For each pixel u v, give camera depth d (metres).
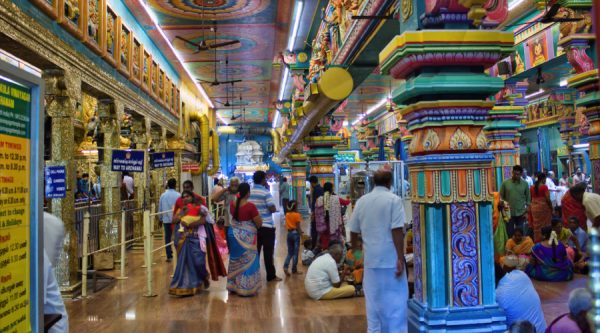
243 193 6.38
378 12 5.66
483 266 4.10
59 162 6.70
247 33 13.98
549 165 19.75
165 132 14.90
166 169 16.59
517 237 7.11
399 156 17.91
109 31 9.12
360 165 12.09
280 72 18.38
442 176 4.05
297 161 18.66
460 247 4.06
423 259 4.16
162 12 12.02
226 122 36.12
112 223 9.02
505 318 4.03
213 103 26.20
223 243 9.69
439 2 3.86
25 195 1.73
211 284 7.14
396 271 3.74
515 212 8.15
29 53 5.91
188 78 18.50
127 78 10.45
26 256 1.73
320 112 10.44
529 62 11.14
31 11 5.81
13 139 1.63
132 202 11.23
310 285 6.03
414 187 4.32
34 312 1.78
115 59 9.44
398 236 3.74
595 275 1.03
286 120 21.70
